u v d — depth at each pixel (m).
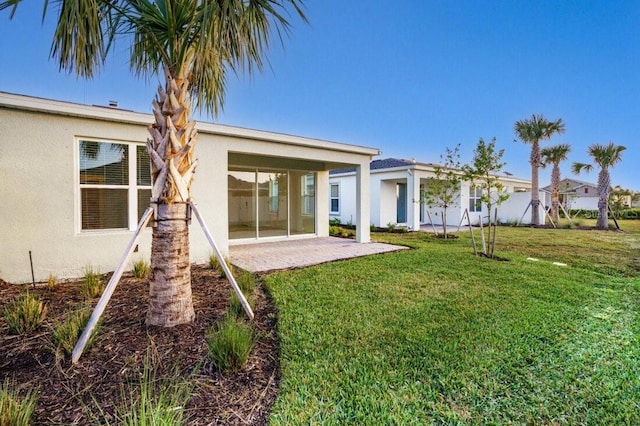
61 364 2.88
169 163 3.58
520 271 6.88
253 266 7.31
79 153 6.29
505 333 3.81
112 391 2.54
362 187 11.13
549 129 18.05
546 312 4.52
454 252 9.02
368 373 2.92
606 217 17.20
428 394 2.65
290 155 9.29
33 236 5.84
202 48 3.17
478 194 18.75
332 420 2.31
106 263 6.52
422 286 5.67
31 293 5.06
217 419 2.28
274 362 3.10
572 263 8.28
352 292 5.27
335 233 13.78
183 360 3.00
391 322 4.07
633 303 5.05
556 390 2.75
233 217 11.01
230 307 4.27
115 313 4.08
